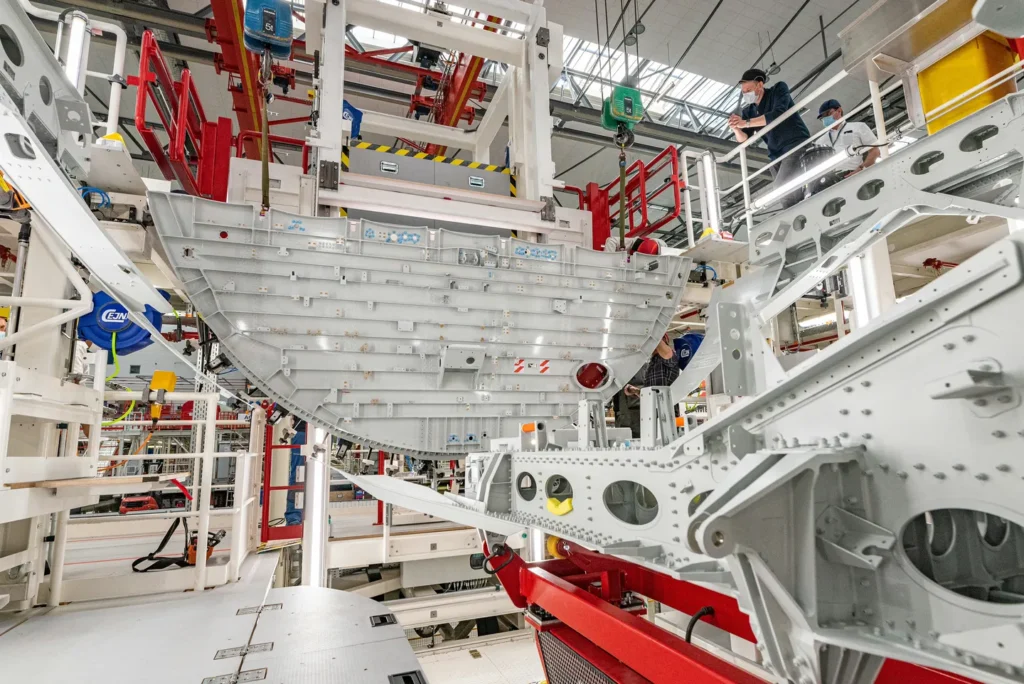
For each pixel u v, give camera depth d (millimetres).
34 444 3828
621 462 2572
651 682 2369
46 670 2963
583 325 5512
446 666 6383
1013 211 2334
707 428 2064
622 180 5633
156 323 4793
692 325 8656
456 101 8977
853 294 4590
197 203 4367
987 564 1682
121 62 4398
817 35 9555
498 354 5145
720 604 2836
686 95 11492
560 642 3268
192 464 6688
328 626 3744
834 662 1507
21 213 3598
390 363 4883
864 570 1573
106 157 4242
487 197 5434
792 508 1605
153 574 4660
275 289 4551
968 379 1261
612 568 3537
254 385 4582
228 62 7520
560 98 11180
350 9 5250
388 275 4844
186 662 3090
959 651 1295
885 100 10586
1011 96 2406
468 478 4301
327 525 6801
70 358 4289
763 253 3795
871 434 1592
